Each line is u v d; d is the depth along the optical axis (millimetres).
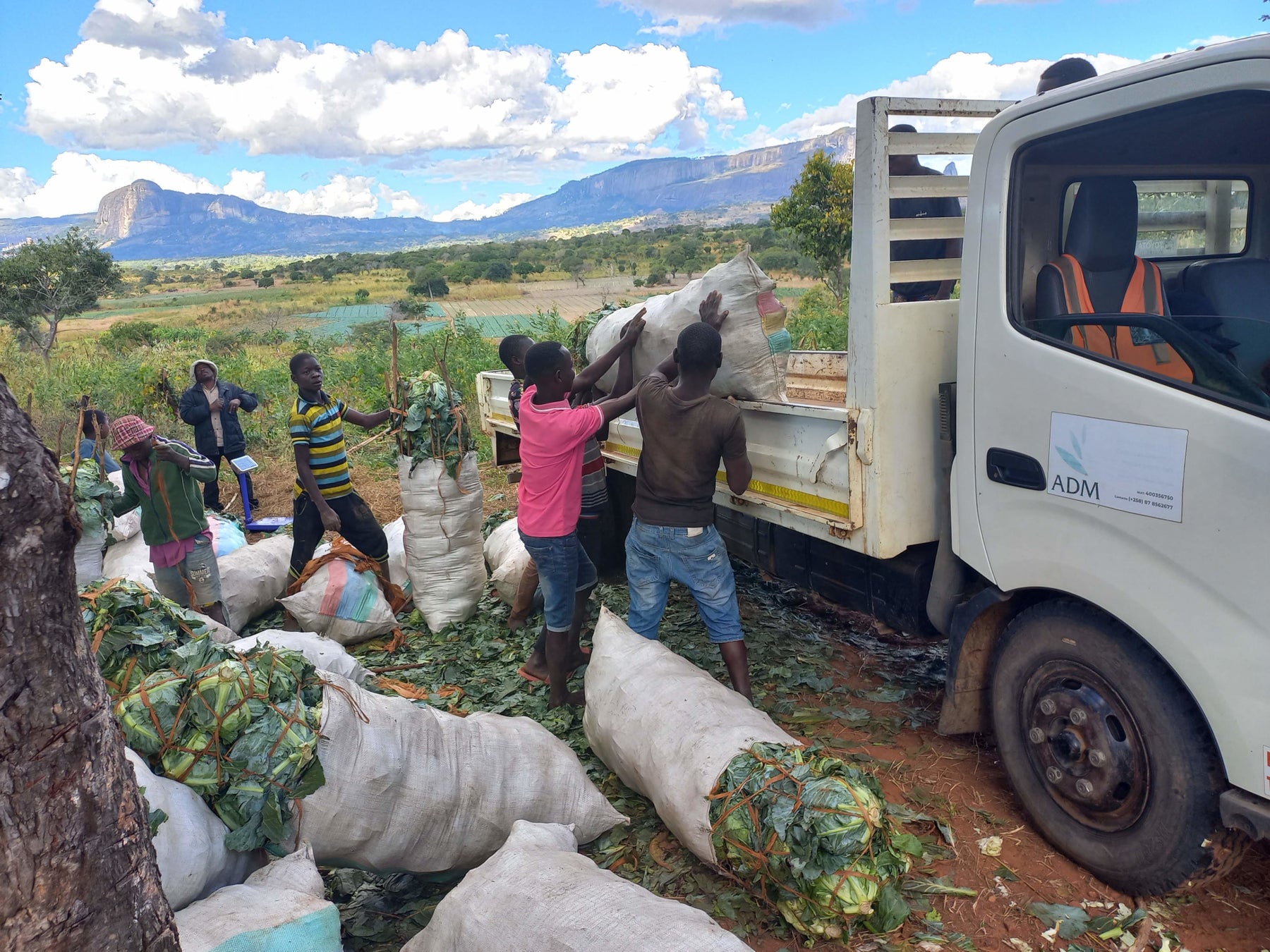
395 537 6441
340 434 5629
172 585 4914
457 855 3096
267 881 2541
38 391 14898
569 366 4012
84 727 1518
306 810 2764
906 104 3223
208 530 5020
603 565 6086
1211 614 2439
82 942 1525
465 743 3205
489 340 17109
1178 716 2619
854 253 3354
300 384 5426
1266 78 2244
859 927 2762
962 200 3824
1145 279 3012
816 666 4676
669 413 3701
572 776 3332
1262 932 2699
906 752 3822
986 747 3832
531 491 4125
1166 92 2486
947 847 3176
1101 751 2855
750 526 5043
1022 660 3148
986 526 3203
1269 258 3225
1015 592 3205
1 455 1360
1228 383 2389
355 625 5277
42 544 1418
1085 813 2959
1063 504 2859
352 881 3223
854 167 3303
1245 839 2684
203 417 8242
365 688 4188
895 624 3973
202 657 2971
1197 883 2703
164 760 2703
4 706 1402
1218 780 2576
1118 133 2756
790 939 2764
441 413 5391
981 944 2717
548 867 2555
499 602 5887
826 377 5668
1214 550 2408
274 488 10016
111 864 1570
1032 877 3008
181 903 2465
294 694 2896
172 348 25312
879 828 2656
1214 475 2393
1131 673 2742
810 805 2643
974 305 3141
